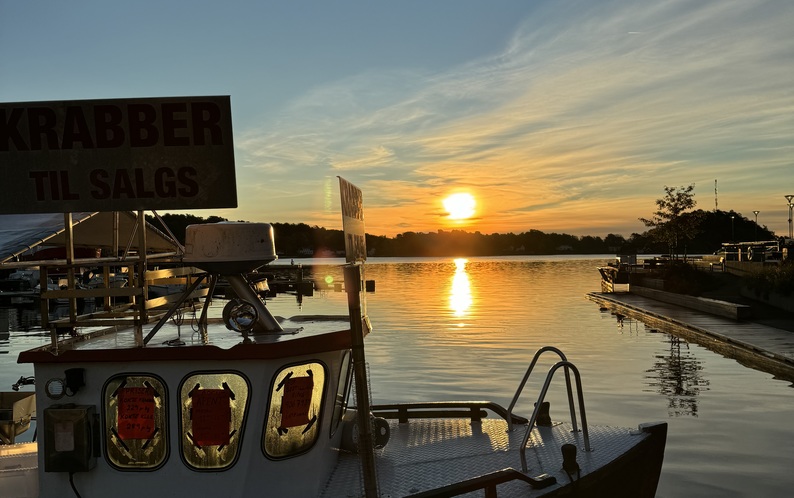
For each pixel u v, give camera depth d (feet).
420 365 86.02
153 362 18.79
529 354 95.50
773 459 45.83
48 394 18.95
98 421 18.95
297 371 19.63
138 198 18.70
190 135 18.61
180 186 18.69
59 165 18.62
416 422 28.30
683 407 61.41
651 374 78.79
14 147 18.58
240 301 19.51
